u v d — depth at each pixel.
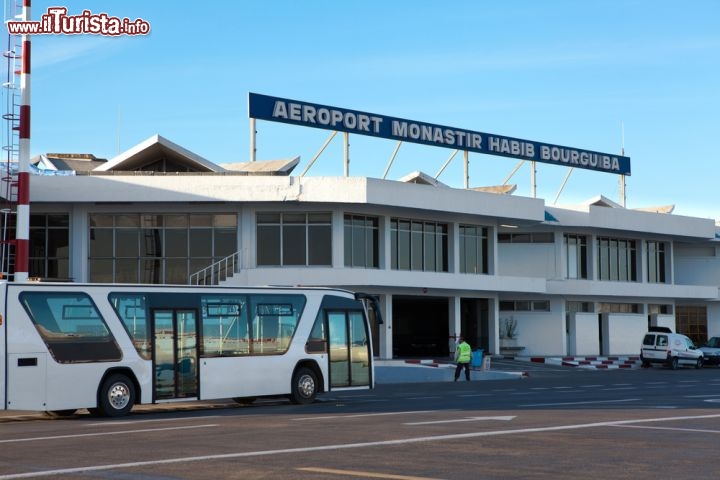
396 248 48.94
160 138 44.88
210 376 23.34
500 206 50.53
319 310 25.77
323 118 46.72
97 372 21.56
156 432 16.80
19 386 20.42
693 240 67.06
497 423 17.83
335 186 43.97
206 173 44.16
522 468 11.90
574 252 59.91
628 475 11.34
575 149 58.50
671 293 63.19
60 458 13.16
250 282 44.44
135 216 45.97
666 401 24.83
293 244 45.78
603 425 17.34
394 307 59.16
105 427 18.33
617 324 62.47
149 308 22.59
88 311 21.66
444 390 32.34
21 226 35.31
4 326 20.38
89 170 47.78
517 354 57.34
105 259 45.75
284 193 43.88
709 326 70.25
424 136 50.41
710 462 12.45
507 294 56.56
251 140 46.50
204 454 13.34
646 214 60.09
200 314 23.41
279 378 24.64
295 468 11.91
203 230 45.97
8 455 13.63
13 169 39.44
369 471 11.64
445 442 14.66
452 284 49.44
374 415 20.08
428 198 46.94
